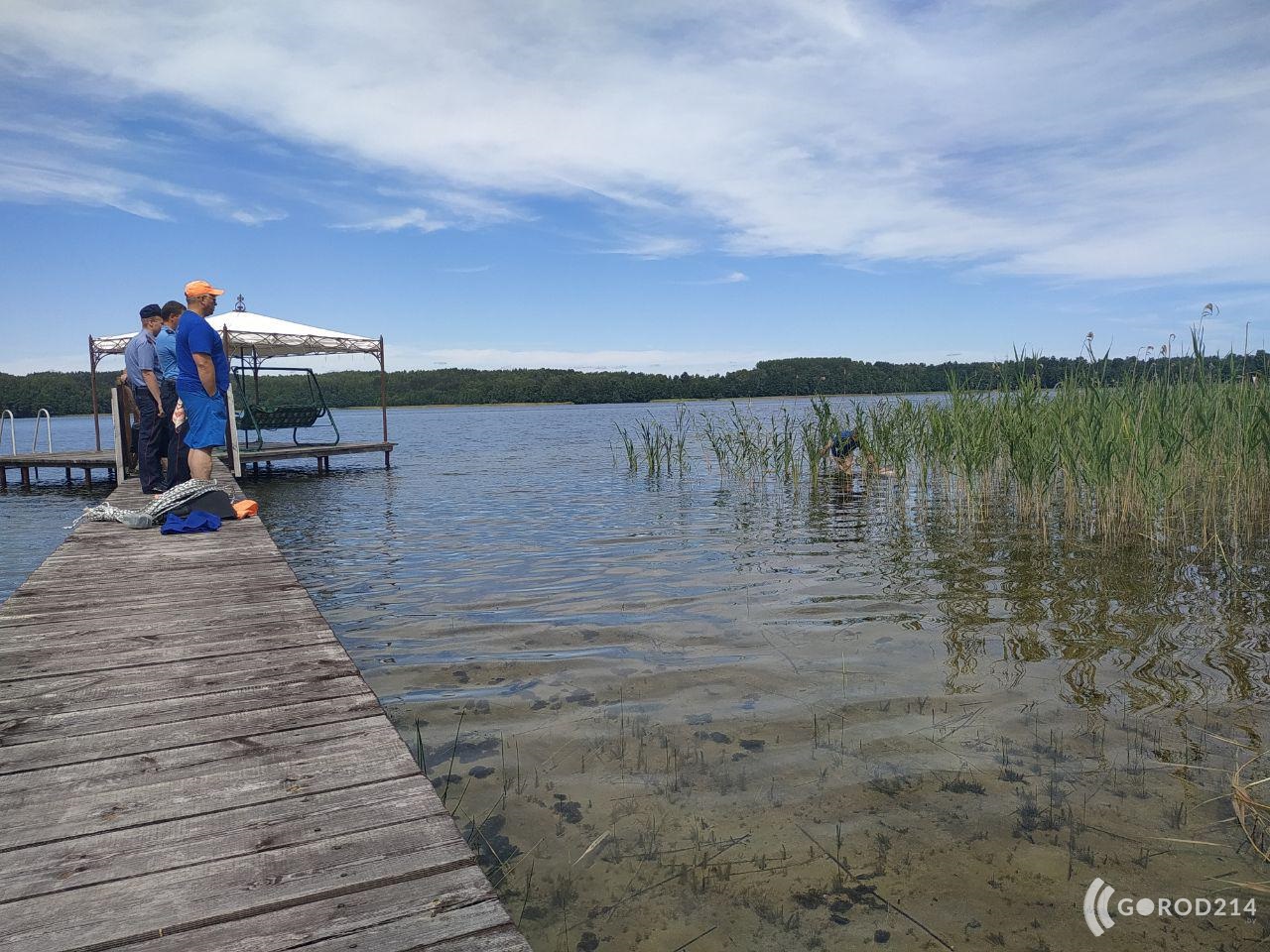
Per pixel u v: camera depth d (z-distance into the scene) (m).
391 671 3.99
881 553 6.59
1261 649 3.95
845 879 2.21
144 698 2.68
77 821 1.87
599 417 52.81
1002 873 2.22
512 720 3.34
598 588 5.70
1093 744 2.97
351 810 1.93
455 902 1.57
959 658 3.93
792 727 3.20
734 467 13.88
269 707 2.61
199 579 4.47
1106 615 4.59
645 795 2.68
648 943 1.96
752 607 5.04
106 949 1.42
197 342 6.19
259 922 1.50
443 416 77.19
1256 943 1.91
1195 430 7.05
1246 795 2.55
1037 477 7.69
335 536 8.46
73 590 4.21
